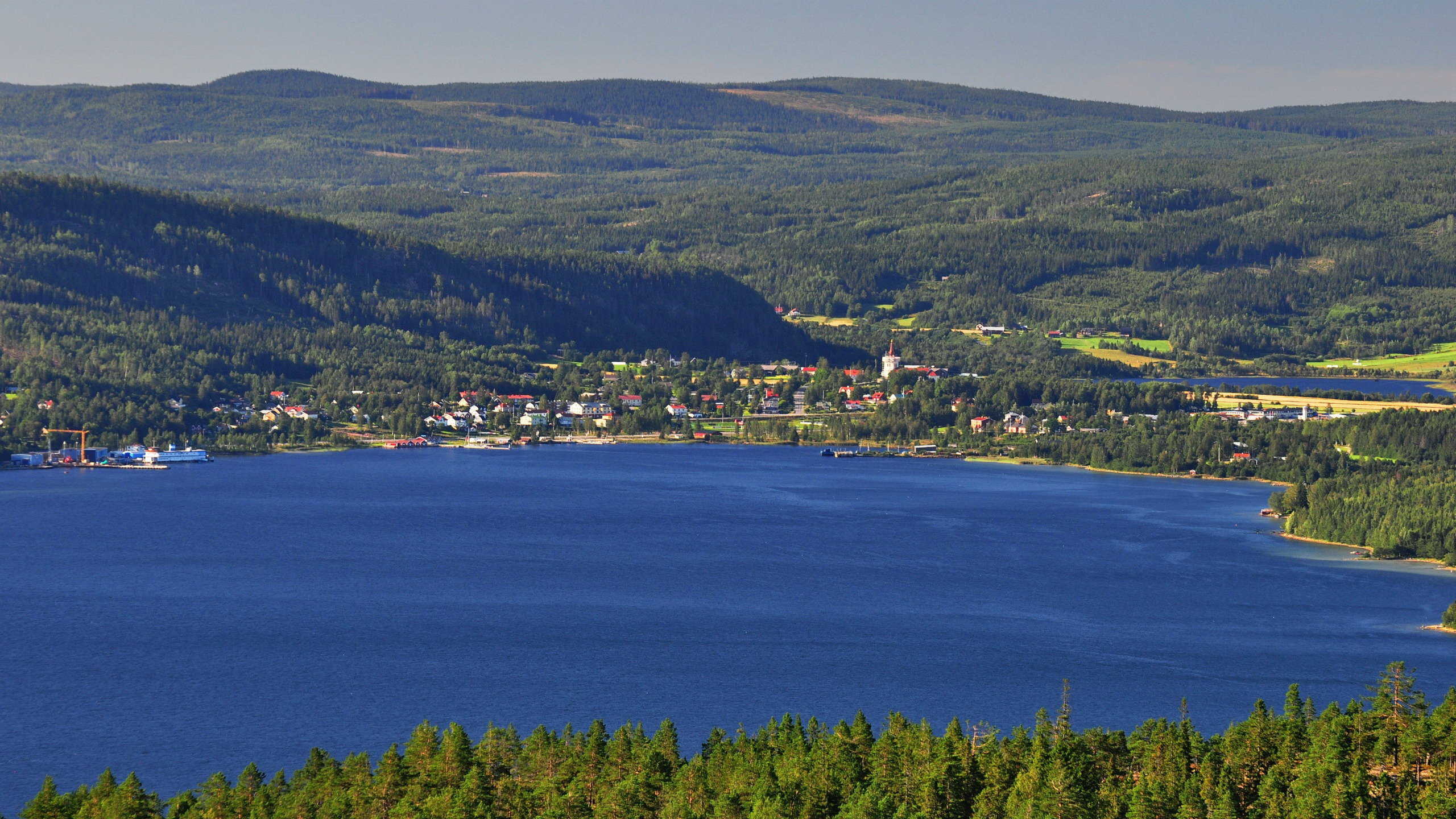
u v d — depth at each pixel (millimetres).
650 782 193000
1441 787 194000
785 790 191250
